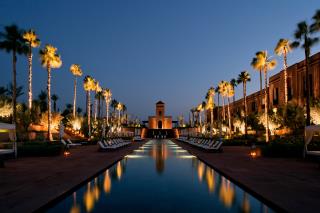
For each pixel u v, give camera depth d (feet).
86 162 59.82
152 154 85.61
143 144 160.25
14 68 111.34
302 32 101.45
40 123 180.55
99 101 301.43
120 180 39.52
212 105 297.53
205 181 38.68
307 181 35.94
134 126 404.98
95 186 35.29
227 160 62.80
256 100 258.37
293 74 175.94
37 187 32.48
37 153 76.89
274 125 144.87
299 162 59.62
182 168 52.21
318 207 23.68
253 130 209.05
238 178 37.99
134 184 36.50
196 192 31.71
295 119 131.44
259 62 143.74
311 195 28.02
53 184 34.22
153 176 42.91
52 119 187.42
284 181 35.86
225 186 35.22
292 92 176.35
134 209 24.98
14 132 71.97
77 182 35.29
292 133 135.33
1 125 67.36
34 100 204.33
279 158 68.69
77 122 201.36
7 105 130.52
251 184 33.60
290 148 70.44
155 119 422.82
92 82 205.67
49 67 132.46
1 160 51.98
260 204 26.76
